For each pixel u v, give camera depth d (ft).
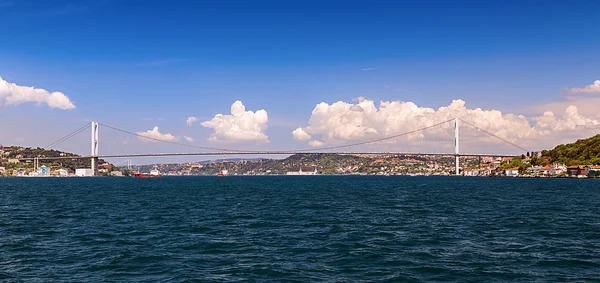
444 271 91.04
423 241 123.44
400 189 450.30
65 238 126.82
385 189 450.30
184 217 179.11
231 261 99.45
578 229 146.61
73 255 104.47
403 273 89.66
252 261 99.50
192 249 111.96
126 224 156.87
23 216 182.50
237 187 513.04
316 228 147.95
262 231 141.18
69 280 84.64
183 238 127.44
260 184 639.76
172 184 639.35
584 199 294.66
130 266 94.68
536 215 188.75
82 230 142.00
